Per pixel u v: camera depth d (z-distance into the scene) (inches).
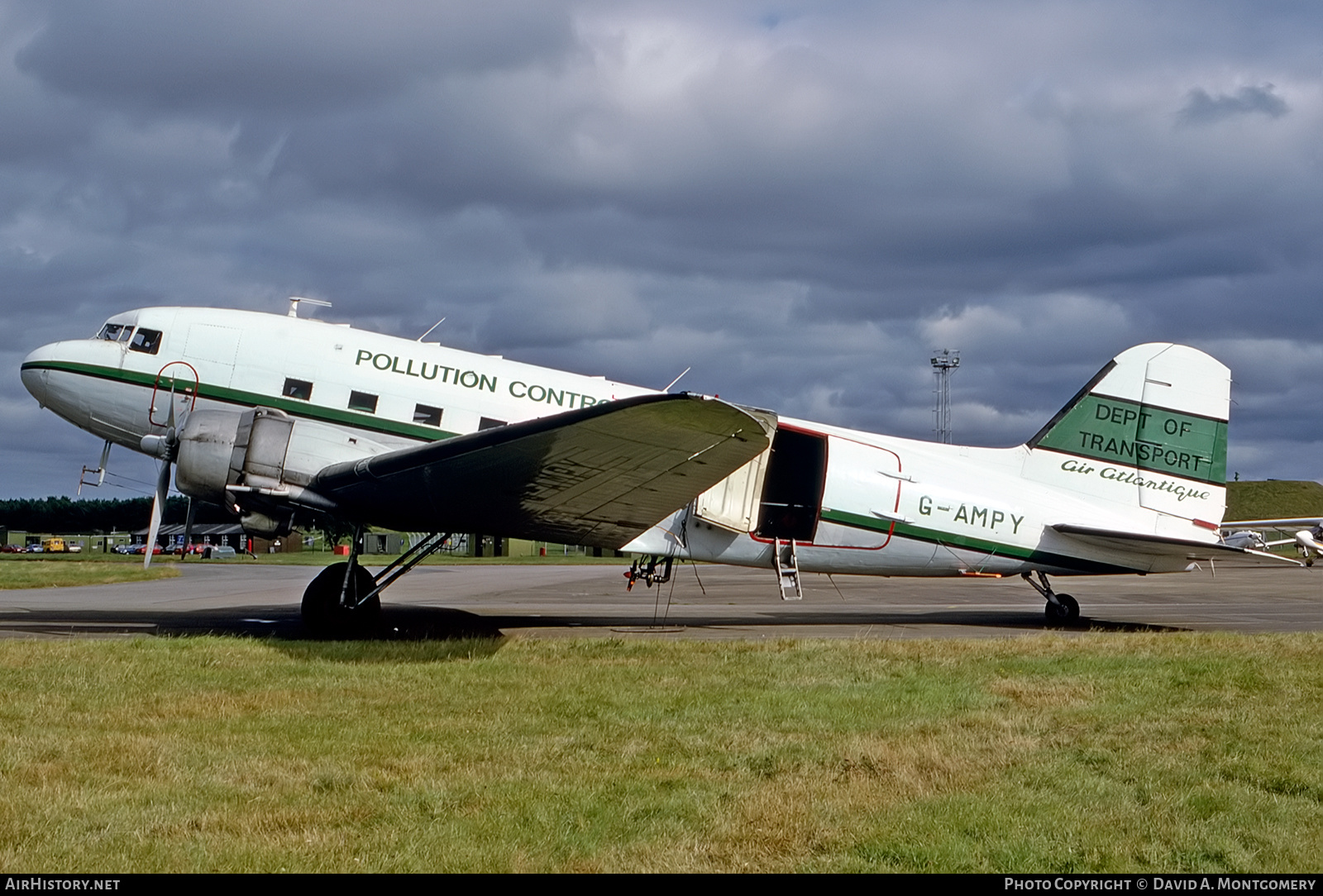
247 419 434.6
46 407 520.1
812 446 530.3
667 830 195.0
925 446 560.4
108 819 191.8
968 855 185.5
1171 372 571.8
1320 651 420.5
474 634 473.1
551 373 521.3
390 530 473.1
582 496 418.9
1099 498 565.9
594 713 291.7
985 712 300.2
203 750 240.7
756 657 397.1
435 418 496.4
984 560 552.7
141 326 506.3
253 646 393.4
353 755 239.3
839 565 541.0
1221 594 907.4
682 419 335.6
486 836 189.0
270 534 445.1
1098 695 327.0
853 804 211.8
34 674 327.6
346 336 509.0
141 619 536.1
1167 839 194.2
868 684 342.6
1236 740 267.6
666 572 540.1
